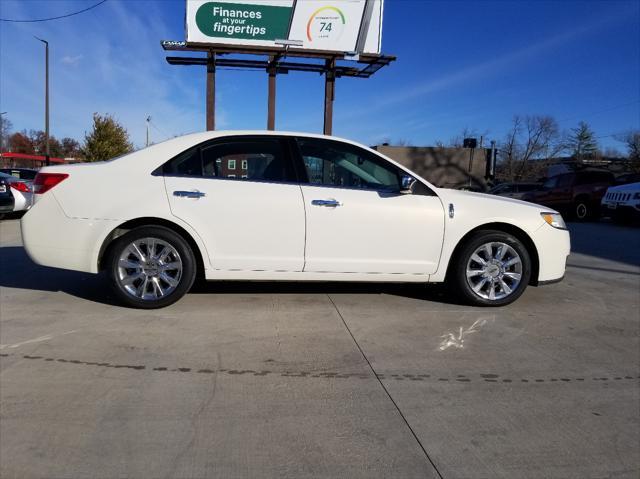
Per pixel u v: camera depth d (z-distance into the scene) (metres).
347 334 3.88
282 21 15.89
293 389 2.96
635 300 5.20
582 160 56.53
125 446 2.34
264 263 4.33
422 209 4.48
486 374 3.23
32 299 4.59
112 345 3.53
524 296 5.21
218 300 4.68
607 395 2.98
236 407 2.73
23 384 2.92
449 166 31.61
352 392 2.94
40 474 2.12
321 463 2.26
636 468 2.27
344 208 4.37
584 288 5.74
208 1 15.52
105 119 36.72
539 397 2.94
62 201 4.20
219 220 4.24
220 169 4.37
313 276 4.43
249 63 16.50
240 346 3.58
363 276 4.48
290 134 4.52
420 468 2.24
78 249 4.19
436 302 4.83
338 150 4.56
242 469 2.20
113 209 4.16
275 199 4.31
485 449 2.39
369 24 16.25
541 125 55.94
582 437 2.52
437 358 3.47
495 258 4.62
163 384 2.97
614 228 14.52
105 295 4.75
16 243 8.15
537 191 18.97
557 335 4.01
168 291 4.27
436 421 2.64
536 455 2.36
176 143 4.38
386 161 4.59
